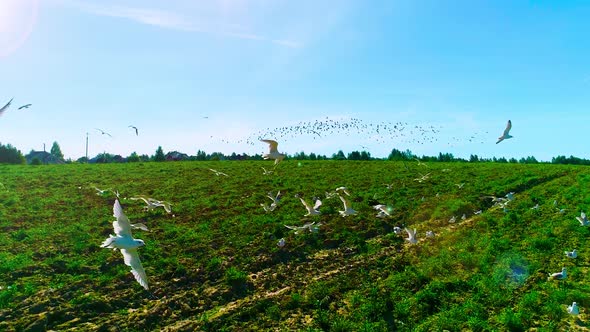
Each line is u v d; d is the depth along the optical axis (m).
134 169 52.66
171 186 43.47
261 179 47.06
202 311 20.23
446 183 45.66
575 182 44.91
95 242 27.00
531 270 22.69
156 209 34.56
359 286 21.84
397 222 33.41
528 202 37.34
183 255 25.86
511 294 20.19
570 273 22.17
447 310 18.81
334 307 19.70
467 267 23.62
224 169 53.44
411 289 21.06
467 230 30.31
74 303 19.83
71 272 23.03
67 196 38.38
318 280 22.94
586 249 25.36
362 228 31.62
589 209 33.00
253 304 20.39
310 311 19.53
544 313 18.44
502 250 25.83
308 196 39.94
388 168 54.09
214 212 34.59
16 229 29.38
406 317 18.53
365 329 17.36
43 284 21.61
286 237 29.08
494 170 53.34
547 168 54.81
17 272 22.50
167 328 18.72
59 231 28.70
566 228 28.95
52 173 48.59
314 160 64.44
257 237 29.02
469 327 17.50
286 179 47.25
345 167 55.19
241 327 18.53
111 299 20.59
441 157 73.81
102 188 41.69
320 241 28.53
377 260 25.25
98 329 18.17
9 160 77.00
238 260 25.48
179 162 61.53
